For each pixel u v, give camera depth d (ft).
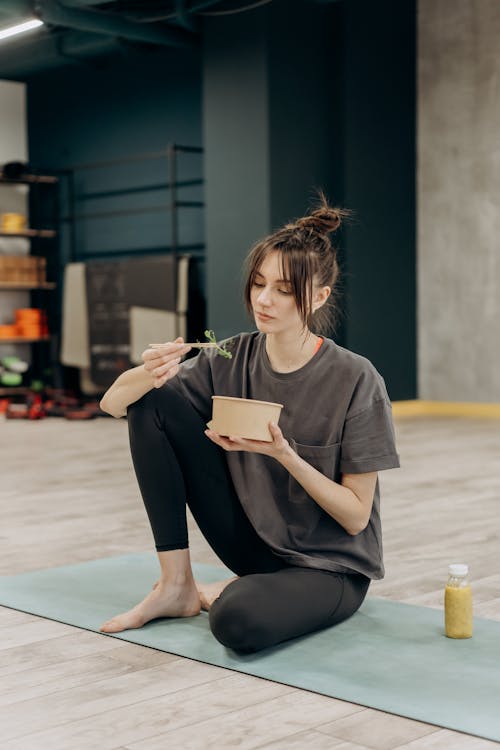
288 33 23.16
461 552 10.20
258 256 6.66
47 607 7.97
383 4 24.75
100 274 26.40
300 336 6.98
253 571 7.36
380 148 24.88
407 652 6.73
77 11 21.93
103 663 6.59
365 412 6.93
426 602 8.21
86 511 12.57
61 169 28.30
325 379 7.02
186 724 5.54
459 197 25.48
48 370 29.14
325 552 7.15
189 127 26.30
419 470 16.01
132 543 10.60
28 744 5.28
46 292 29.50
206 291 25.11
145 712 5.72
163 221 27.12
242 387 7.29
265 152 22.90
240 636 6.47
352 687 6.06
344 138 24.03
